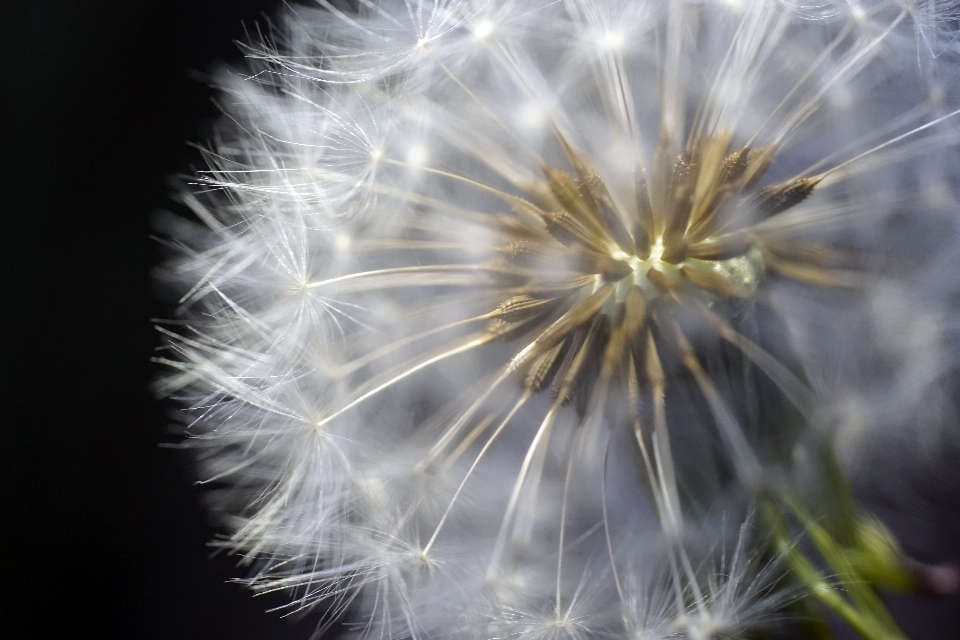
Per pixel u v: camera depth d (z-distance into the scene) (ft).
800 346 0.33
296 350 0.34
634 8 0.34
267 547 0.35
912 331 0.34
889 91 0.34
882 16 0.34
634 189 0.33
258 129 0.35
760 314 0.33
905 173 0.34
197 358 0.35
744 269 0.33
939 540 0.35
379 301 0.35
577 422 0.34
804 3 0.34
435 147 0.35
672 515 0.32
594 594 0.33
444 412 0.34
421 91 0.34
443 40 0.34
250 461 0.35
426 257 0.35
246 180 0.35
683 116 0.34
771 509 0.33
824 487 0.33
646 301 0.33
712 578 0.33
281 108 0.35
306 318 0.34
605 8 0.34
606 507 0.34
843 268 0.33
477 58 0.34
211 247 0.36
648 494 0.33
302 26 0.36
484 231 0.34
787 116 0.34
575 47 0.34
